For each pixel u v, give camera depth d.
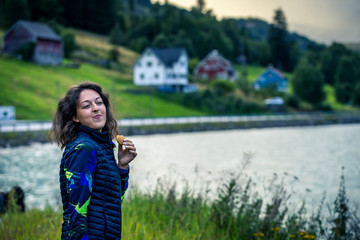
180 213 7.08
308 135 55.44
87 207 2.81
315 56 180.00
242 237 6.34
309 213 9.12
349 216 6.45
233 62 157.88
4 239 5.72
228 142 44.94
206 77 111.81
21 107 55.28
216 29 157.62
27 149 37.53
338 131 63.41
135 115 65.19
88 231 2.81
